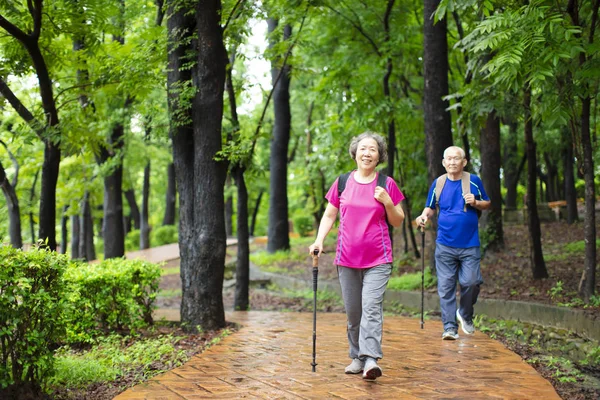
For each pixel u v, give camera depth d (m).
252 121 15.99
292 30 14.98
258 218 46.19
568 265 11.25
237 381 4.75
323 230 4.89
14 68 8.87
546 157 24.89
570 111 7.80
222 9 8.77
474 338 6.62
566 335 7.30
